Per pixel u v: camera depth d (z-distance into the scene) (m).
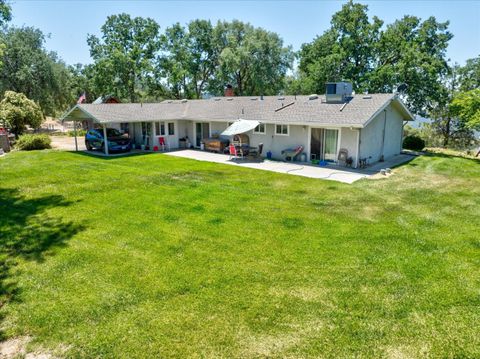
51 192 11.54
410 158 19.61
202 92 47.22
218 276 5.89
